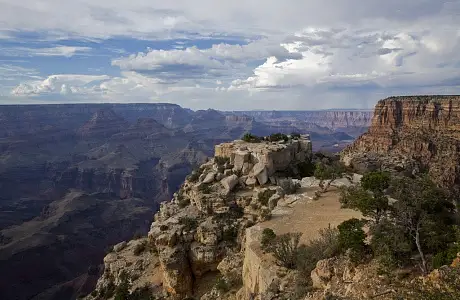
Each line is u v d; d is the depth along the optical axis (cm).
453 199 3428
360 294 1967
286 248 3148
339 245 2572
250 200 5203
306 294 2372
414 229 2341
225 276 4325
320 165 5800
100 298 5459
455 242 2191
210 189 5550
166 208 6181
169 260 4775
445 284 1716
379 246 2300
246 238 4000
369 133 14875
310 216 4106
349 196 3734
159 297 4800
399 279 2031
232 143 6750
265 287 2925
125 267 5659
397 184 2933
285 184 5206
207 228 4994
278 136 7012
